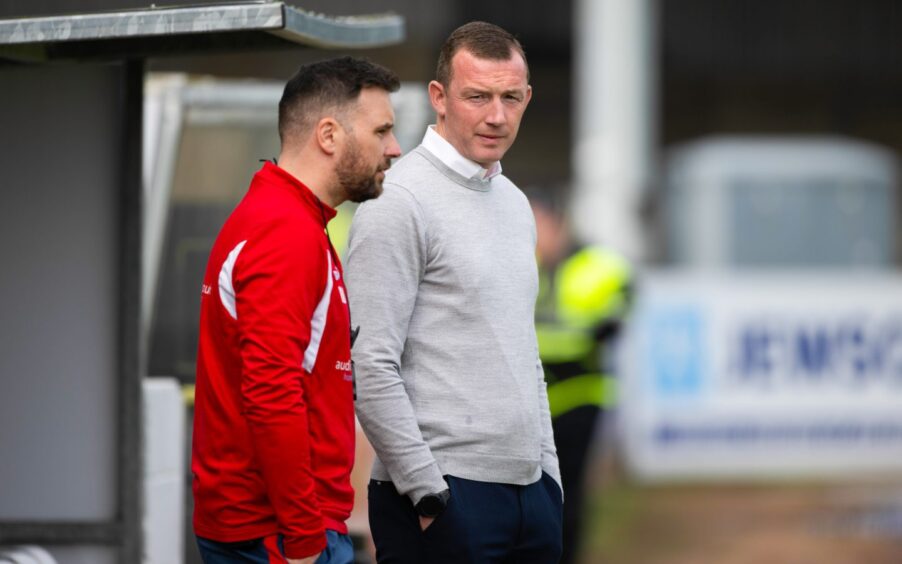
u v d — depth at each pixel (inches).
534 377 494.6
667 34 2331.4
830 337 1433.3
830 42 2342.5
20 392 592.7
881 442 1438.2
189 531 680.4
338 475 455.2
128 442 585.0
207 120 711.7
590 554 1159.0
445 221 480.1
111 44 546.3
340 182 455.5
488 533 482.6
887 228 1785.2
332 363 450.3
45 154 585.9
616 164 1631.4
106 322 588.4
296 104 455.5
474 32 486.0
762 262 1781.5
